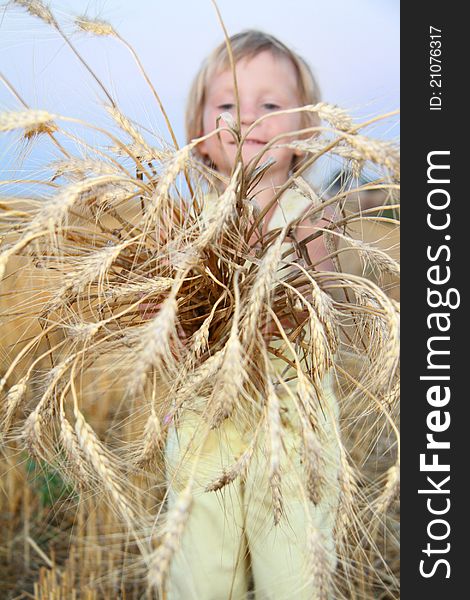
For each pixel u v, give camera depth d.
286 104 2.32
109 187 1.58
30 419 1.54
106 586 2.06
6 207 1.57
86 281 1.46
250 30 2.46
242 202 1.58
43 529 2.63
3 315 1.78
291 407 1.71
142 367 1.16
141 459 1.50
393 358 1.39
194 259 1.42
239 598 1.93
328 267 2.02
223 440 1.80
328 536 1.67
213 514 1.86
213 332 1.66
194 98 2.46
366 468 1.85
